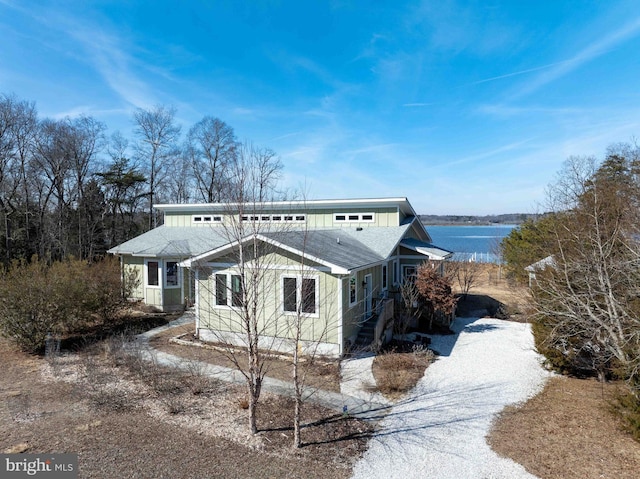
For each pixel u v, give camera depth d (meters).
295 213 20.19
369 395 9.43
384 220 19.05
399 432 7.56
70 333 14.66
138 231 36.09
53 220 31.33
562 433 7.48
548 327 11.20
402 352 13.10
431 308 15.74
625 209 11.99
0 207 29.20
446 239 87.75
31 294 12.20
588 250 10.80
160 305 18.77
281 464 6.36
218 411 8.34
